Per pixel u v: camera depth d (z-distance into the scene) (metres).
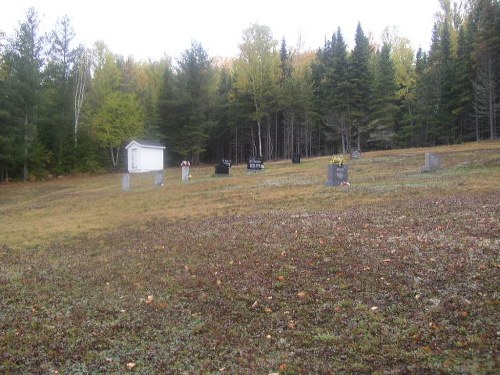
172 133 55.06
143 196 21.75
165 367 4.66
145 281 7.73
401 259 7.46
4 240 12.81
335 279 6.88
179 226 12.71
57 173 45.28
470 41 48.44
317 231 10.11
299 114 56.59
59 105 46.94
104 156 51.72
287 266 7.70
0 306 6.93
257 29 52.06
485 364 4.05
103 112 48.16
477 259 7.04
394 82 53.97
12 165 40.78
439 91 50.62
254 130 62.34
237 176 28.88
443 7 65.38
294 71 58.88
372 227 10.09
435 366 4.13
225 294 6.73
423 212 11.42
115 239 11.77
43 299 7.21
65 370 4.68
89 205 20.58
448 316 5.22
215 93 59.00
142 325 5.84
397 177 21.50
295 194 17.81
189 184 25.42
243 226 11.63
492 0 46.09
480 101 44.34
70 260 9.85
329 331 5.24
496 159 24.47
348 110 51.59
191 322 5.86
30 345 5.35
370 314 5.52
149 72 64.19
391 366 4.28
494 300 5.45
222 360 4.75
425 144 54.59
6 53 40.41
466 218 10.14
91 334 5.62
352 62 51.34
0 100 37.50
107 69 51.50
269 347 4.97
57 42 47.34
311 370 4.35
